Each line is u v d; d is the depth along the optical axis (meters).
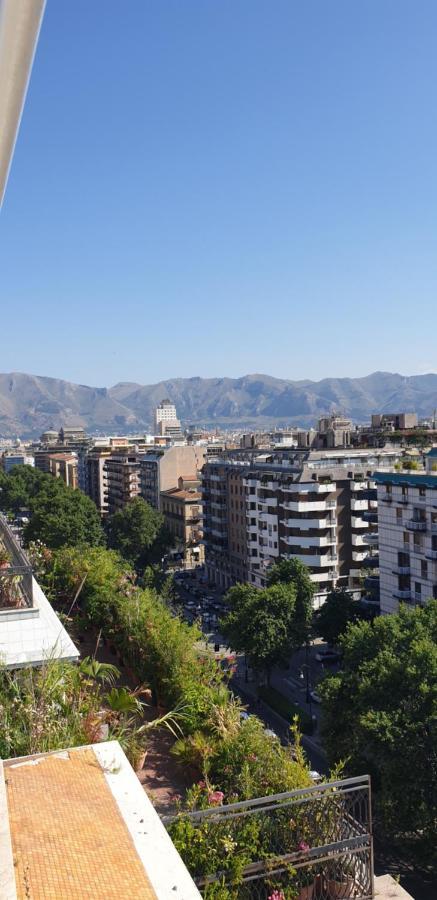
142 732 11.75
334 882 7.85
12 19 1.65
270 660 64.00
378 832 32.91
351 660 37.19
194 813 7.77
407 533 65.94
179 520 144.75
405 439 120.56
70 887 4.13
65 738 9.48
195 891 4.21
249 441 147.12
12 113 2.04
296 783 9.34
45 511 100.06
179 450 157.38
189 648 12.93
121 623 15.30
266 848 7.88
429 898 29.31
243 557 111.44
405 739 29.23
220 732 10.23
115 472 185.88
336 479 90.06
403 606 39.59
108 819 4.98
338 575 90.44
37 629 13.22
